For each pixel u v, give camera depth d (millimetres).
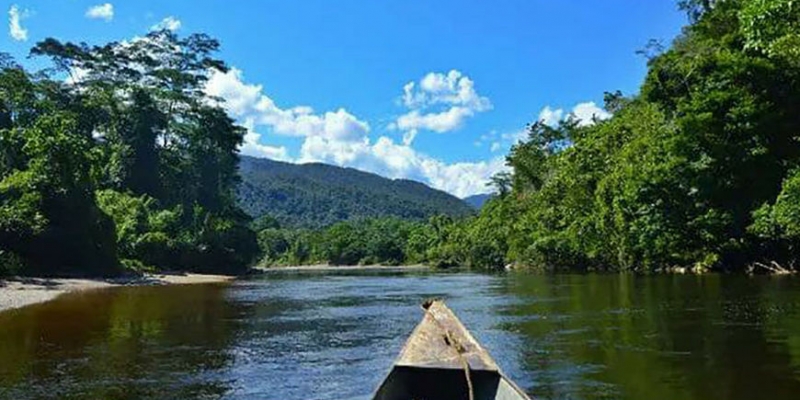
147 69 90625
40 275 44406
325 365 14078
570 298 28562
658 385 11258
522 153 86062
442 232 123125
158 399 11070
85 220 47562
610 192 52062
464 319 21469
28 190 45562
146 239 62906
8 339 17938
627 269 51781
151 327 20703
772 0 13898
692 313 20547
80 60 84875
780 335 15719
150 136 78562
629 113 63906
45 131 47094
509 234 81375
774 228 33969
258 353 15672
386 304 29344
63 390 11773
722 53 38031
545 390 11148
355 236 142250
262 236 152375
